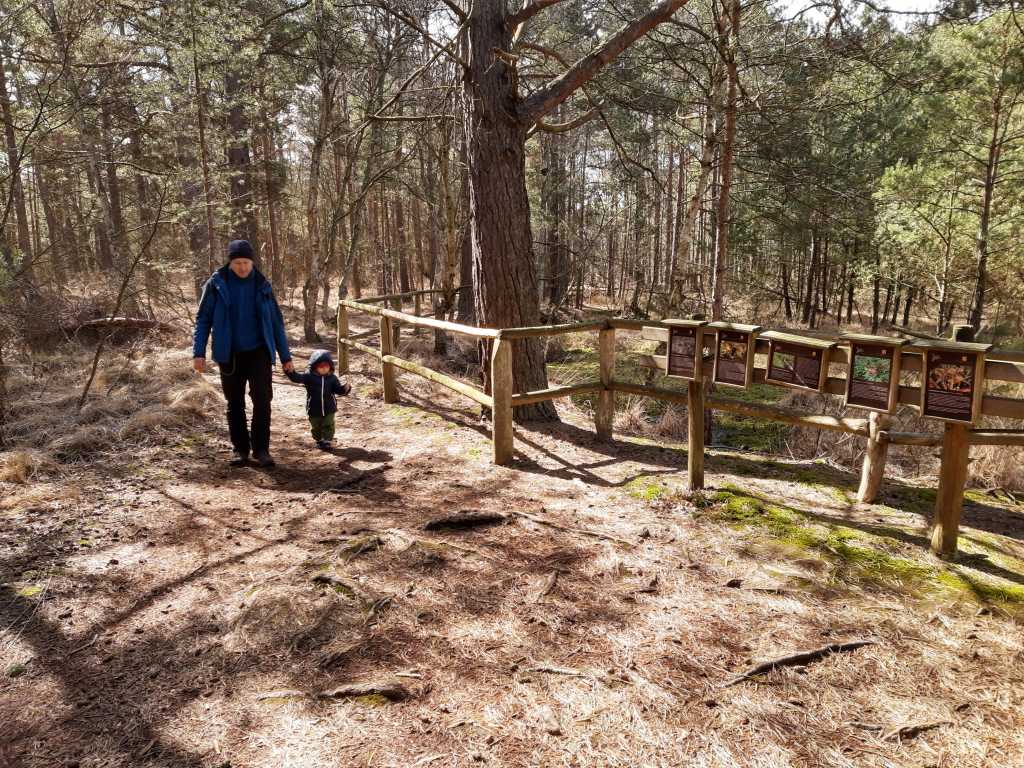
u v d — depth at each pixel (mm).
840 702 2299
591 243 20734
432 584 3086
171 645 2605
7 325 6367
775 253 20797
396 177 15070
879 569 3262
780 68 8664
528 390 6258
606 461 5113
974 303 13820
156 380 7457
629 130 15156
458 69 7117
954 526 3342
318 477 4703
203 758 2021
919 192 14492
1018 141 13000
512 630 2715
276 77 13250
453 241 10820
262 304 4785
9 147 6723
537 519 3816
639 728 2156
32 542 3502
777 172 10328
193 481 4559
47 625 2734
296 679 2402
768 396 9188
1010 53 11281
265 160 15969
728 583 3115
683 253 10734
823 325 22406
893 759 2029
